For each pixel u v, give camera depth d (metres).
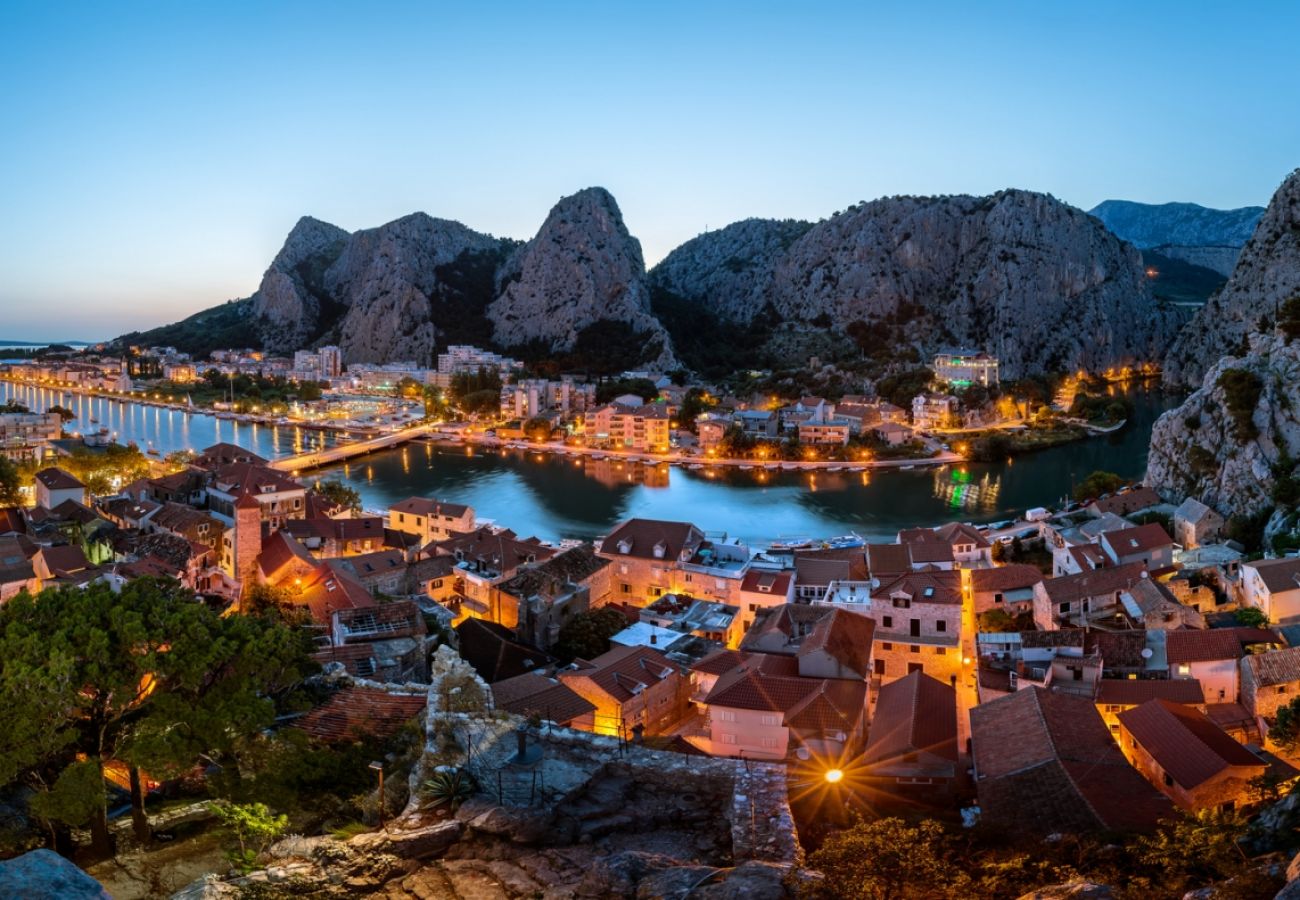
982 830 45.47
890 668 88.69
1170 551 118.62
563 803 32.44
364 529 137.50
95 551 126.19
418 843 29.34
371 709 48.06
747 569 108.19
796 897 25.53
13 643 37.31
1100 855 39.47
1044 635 80.56
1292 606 94.62
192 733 37.91
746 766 34.06
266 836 33.84
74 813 34.09
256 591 97.12
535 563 114.75
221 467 160.12
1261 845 32.91
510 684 67.38
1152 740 58.19
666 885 25.30
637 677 73.31
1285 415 148.38
